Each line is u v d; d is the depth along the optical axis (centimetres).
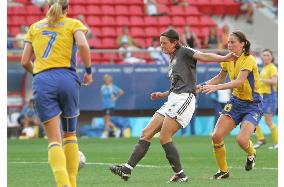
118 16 7156
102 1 7256
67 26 2006
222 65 2752
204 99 5872
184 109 2505
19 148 4572
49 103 1972
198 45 6538
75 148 2027
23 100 5662
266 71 4509
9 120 5662
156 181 2594
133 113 5869
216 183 2512
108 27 7019
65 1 2020
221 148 2680
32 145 4850
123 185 2458
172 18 7294
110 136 5769
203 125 5975
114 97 5725
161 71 5803
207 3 7656
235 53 2659
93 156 3894
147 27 7150
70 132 2034
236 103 2712
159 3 7475
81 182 2570
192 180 2623
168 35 2519
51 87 1970
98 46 6806
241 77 2625
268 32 7394
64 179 1916
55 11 1994
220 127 2694
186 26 6544
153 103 5803
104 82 5706
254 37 7488
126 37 6688
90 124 5819
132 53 6000
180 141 5147
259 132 4528
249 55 2666
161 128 2542
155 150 4331
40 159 3719
